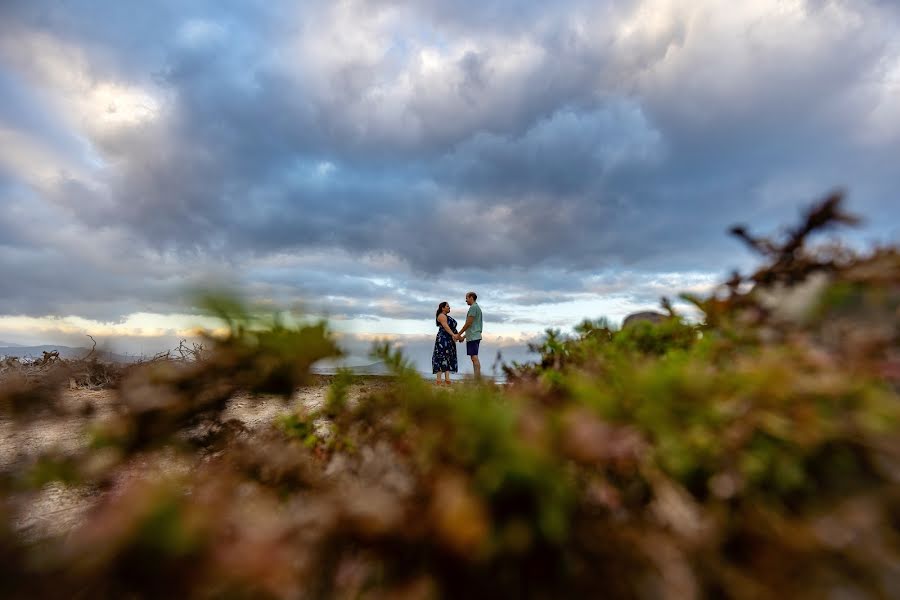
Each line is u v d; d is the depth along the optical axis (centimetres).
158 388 68
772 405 54
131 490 46
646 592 44
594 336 116
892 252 78
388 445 62
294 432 79
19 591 41
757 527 48
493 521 45
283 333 74
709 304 92
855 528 46
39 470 61
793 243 84
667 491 52
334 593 44
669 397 57
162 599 40
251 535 42
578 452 49
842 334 70
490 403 57
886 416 50
